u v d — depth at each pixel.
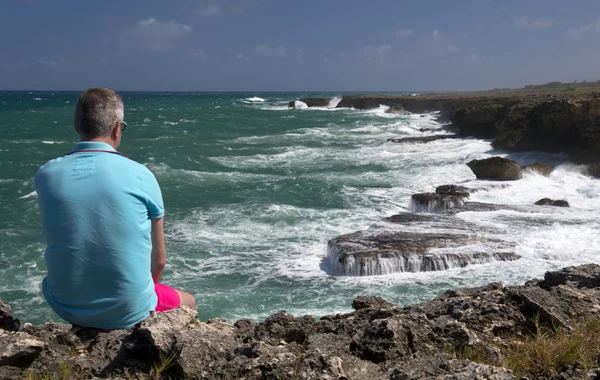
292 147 38.22
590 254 13.16
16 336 3.17
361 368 2.92
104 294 3.11
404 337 3.29
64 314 3.20
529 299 4.21
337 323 4.14
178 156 32.50
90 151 3.14
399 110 79.44
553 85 94.00
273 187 22.75
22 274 12.50
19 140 41.91
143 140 42.75
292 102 99.56
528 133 30.38
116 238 3.04
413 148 35.53
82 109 3.16
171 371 2.86
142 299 3.22
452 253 12.81
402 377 2.78
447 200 18.38
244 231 16.11
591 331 3.65
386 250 12.76
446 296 5.09
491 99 52.88
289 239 15.30
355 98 92.06
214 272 12.70
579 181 23.06
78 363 3.03
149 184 3.18
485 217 16.34
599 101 26.97
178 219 17.39
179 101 143.75
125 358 3.03
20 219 17.41
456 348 3.48
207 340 2.98
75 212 3.01
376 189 22.38
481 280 11.91
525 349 3.47
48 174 3.08
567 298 4.28
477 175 23.11
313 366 2.83
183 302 3.66
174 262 13.31
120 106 3.27
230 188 22.84
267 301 11.09
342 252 12.77
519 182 22.00
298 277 12.41
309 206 19.53
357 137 44.56
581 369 3.08
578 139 27.20
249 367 2.80
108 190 3.03
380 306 4.94
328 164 30.05
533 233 14.64
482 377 2.68
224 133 49.91
